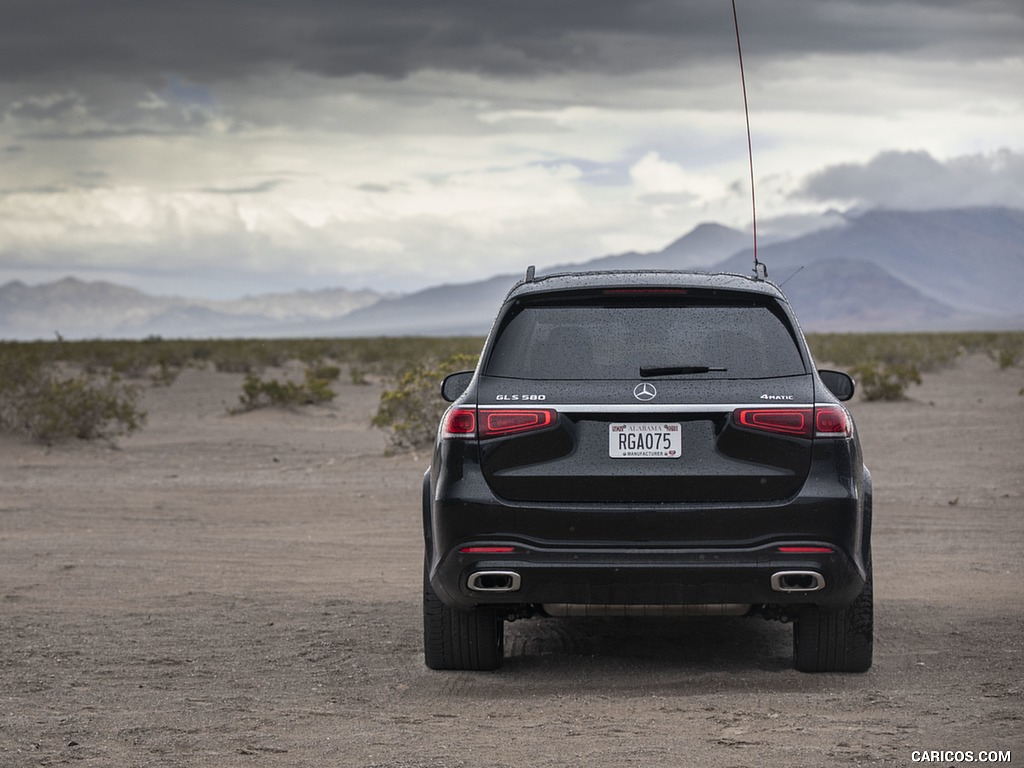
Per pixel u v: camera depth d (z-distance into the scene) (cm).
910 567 1583
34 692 964
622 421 914
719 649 1130
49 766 739
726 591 909
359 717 870
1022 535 1828
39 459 3095
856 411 4253
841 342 10588
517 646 1150
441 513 930
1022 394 4503
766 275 1066
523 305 981
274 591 1452
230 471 2877
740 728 812
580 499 915
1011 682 960
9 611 1330
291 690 970
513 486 922
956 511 2075
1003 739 767
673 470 907
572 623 1259
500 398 931
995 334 14225
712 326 955
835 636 985
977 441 3150
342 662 1080
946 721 822
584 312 969
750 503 905
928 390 5397
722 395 914
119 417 3528
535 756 747
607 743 777
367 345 10106
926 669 1023
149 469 2917
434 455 989
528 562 911
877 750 744
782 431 907
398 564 1653
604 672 1031
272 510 2203
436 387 3172
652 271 1040
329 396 4700
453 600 952
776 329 956
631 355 940
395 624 1254
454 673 1034
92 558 1700
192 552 1755
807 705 883
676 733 802
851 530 908
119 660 1088
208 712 888
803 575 898
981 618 1250
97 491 2478
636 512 905
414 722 851
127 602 1383
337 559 1695
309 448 3341
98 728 836
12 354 6581
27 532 1953
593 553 905
